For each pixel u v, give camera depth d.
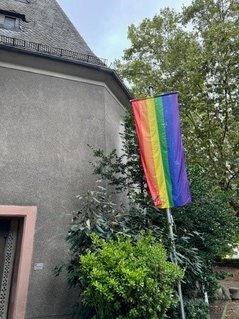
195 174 7.67
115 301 4.34
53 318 6.28
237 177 12.02
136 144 7.59
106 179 7.55
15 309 5.90
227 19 13.48
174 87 12.71
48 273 6.46
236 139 12.03
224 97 12.16
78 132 7.65
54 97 7.55
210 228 7.04
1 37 7.00
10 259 6.48
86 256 4.73
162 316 4.58
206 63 11.76
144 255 4.82
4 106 6.92
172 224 6.31
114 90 8.98
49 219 6.76
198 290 6.71
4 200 6.41
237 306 8.42
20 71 7.30
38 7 10.02
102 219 5.73
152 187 6.26
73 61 7.56
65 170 7.23
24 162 6.82
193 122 12.54
